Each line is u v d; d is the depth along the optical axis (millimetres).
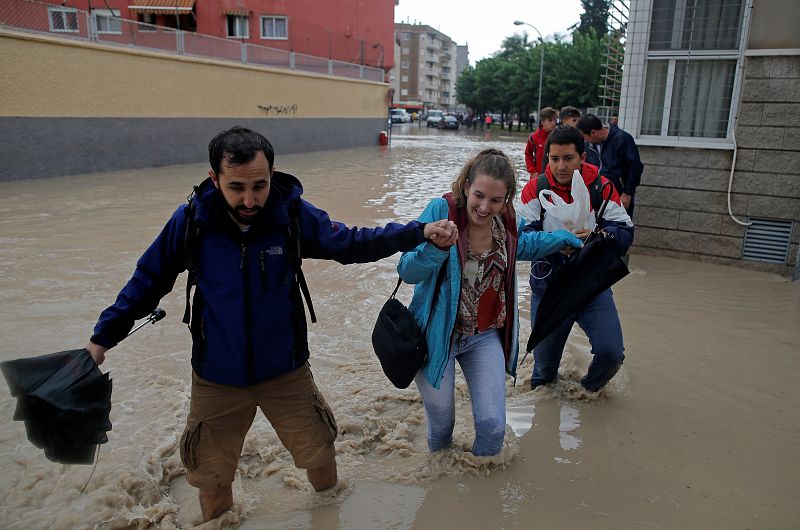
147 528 2855
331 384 4328
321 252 2703
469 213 2947
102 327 2512
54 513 2857
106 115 16047
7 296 5797
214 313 2531
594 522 2990
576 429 3857
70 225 8883
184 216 2510
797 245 7359
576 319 3998
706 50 7688
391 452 3549
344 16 33094
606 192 3840
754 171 7449
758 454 3605
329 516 2977
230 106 21453
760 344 5234
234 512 2918
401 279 3127
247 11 30141
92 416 2430
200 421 2652
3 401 3863
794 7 6977
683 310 6055
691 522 3000
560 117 7074
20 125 13633
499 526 2943
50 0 26188
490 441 3242
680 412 4086
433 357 3129
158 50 17891
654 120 8148
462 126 75438
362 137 31734
